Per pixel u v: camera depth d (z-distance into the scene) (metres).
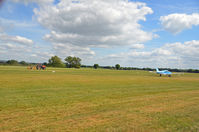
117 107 7.79
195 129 5.04
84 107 7.66
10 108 7.16
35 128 4.85
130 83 20.83
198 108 7.77
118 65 172.75
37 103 8.23
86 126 5.11
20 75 27.95
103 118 5.98
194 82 25.56
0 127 4.89
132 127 5.10
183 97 11.05
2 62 129.25
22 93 11.10
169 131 4.85
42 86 15.12
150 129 4.97
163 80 28.42
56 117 5.98
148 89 15.38
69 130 4.74
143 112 6.93
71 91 12.75
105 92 12.76
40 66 65.19
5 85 14.88
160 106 8.14
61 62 140.25
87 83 19.20
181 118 6.12
